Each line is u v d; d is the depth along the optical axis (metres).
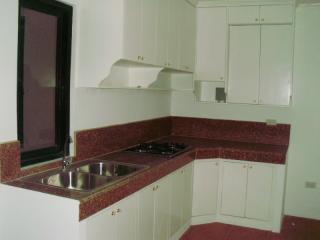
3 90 2.13
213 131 4.43
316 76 4.05
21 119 2.33
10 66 2.17
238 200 3.83
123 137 3.42
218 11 4.02
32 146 2.48
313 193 4.16
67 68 2.68
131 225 2.45
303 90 4.10
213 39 4.06
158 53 3.08
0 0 2.08
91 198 1.96
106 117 3.17
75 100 2.75
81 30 2.69
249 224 3.82
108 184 2.20
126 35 2.54
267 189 3.70
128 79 3.21
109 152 3.21
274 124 4.18
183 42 3.70
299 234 3.69
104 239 2.13
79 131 2.79
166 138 4.37
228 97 4.07
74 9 2.68
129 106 3.55
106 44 2.59
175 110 4.61
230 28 4.02
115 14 2.52
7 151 2.16
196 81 4.24
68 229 1.92
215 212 3.92
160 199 2.91
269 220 3.73
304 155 4.16
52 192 1.99
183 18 3.67
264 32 3.89
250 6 3.88
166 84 4.08
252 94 3.98
